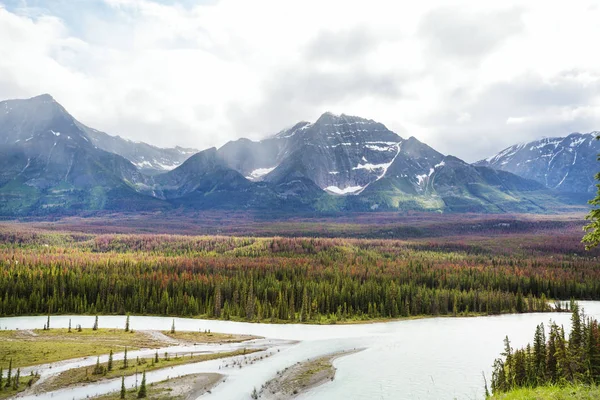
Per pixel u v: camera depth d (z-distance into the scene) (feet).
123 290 649.20
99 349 385.09
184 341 438.81
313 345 422.00
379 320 587.68
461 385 279.49
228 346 417.49
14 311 592.19
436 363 340.39
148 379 293.23
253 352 389.39
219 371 318.24
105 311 612.70
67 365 325.21
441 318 602.85
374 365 336.08
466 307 643.86
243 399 257.96
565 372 217.77
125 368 319.06
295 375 308.60
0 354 355.97
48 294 626.23
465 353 375.25
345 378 299.79
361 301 637.30
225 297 646.74
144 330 491.31
